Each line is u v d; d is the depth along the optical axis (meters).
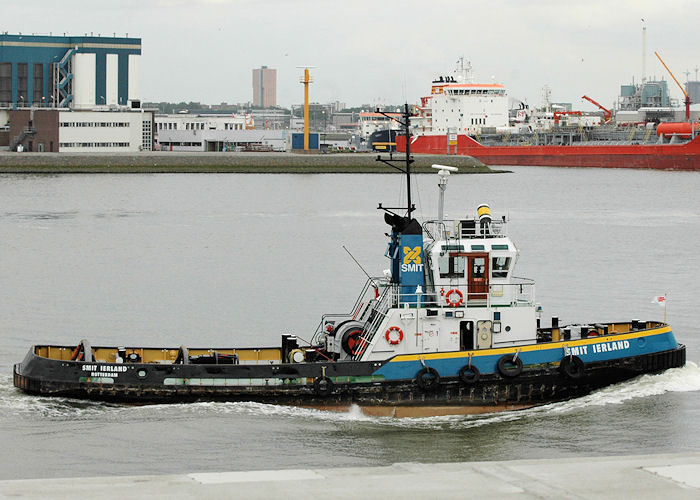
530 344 71.25
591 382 72.69
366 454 62.69
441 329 70.31
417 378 69.38
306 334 99.94
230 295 122.00
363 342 70.88
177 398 69.81
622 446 64.19
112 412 69.00
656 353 74.38
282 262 153.62
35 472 59.00
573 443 64.81
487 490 48.62
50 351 74.12
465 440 65.44
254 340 96.94
